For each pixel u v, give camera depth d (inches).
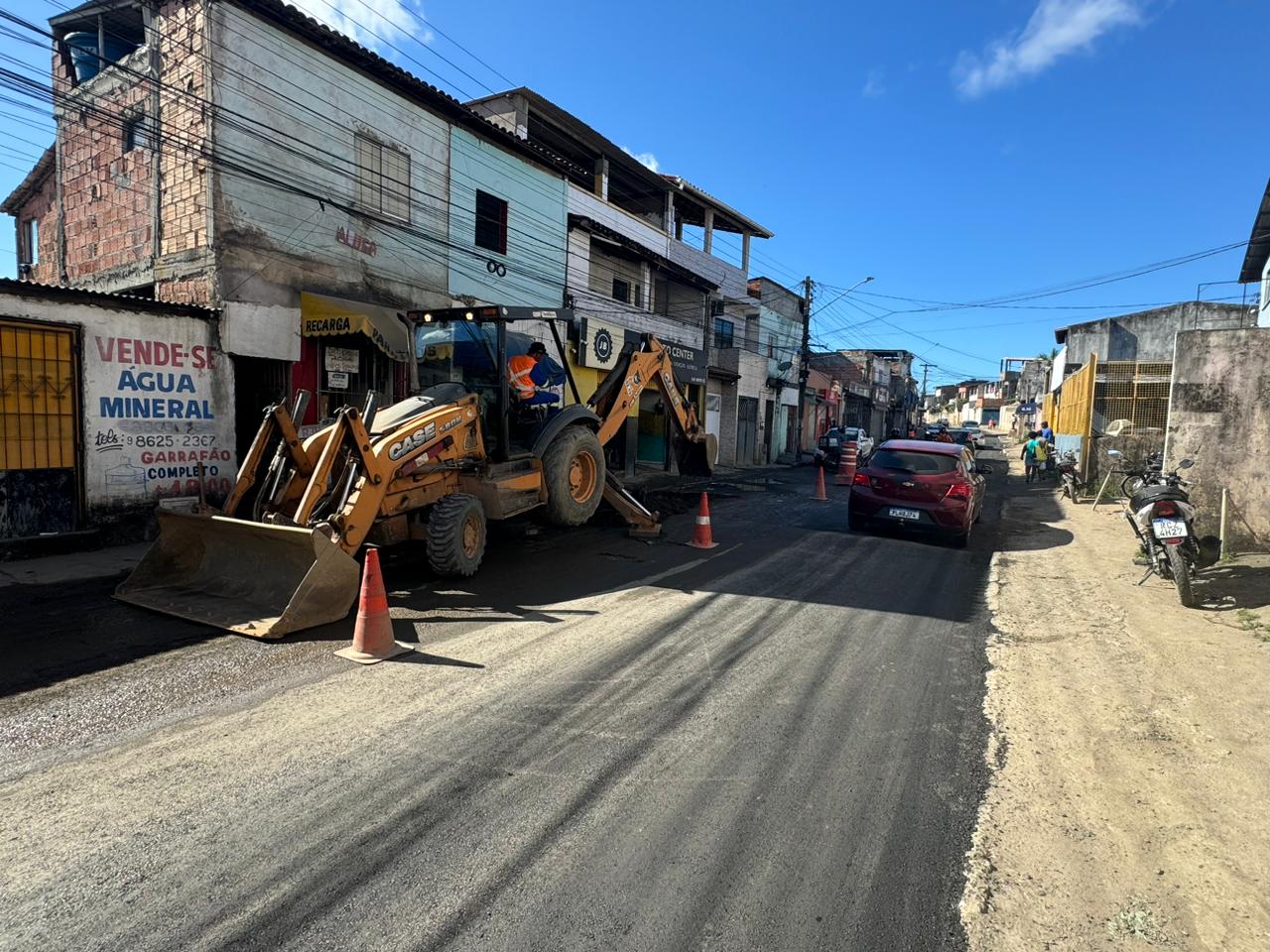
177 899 98.6
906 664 203.0
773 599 270.5
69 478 324.2
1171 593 279.7
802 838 118.0
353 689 172.2
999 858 114.0
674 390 439.5
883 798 131.0
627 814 123.3
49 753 138.3
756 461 1149.7
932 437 1360.7
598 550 353.4
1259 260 650.8
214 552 244.8
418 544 334.3
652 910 99.8
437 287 536.4
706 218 1013.8
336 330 402.6
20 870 103.6
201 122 383.2
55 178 547.5
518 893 102.4
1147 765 144.1
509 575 294.7
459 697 169.6
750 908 100.9
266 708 160.4
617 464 763.4
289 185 417.1
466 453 288.5
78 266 488.4
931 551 379.2
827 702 174.7
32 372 309.1
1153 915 100.9
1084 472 653.3
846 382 1861.5
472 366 315.6
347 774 133.1
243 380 432.8
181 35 390.3
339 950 90.6
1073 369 1045.8
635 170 848.3
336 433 230.5
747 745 150.7
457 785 130.6
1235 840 118.6
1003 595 285.4
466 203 563.8
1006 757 147.8
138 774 131.0
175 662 186.1
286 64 416.8
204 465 376.8
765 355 1206.9
